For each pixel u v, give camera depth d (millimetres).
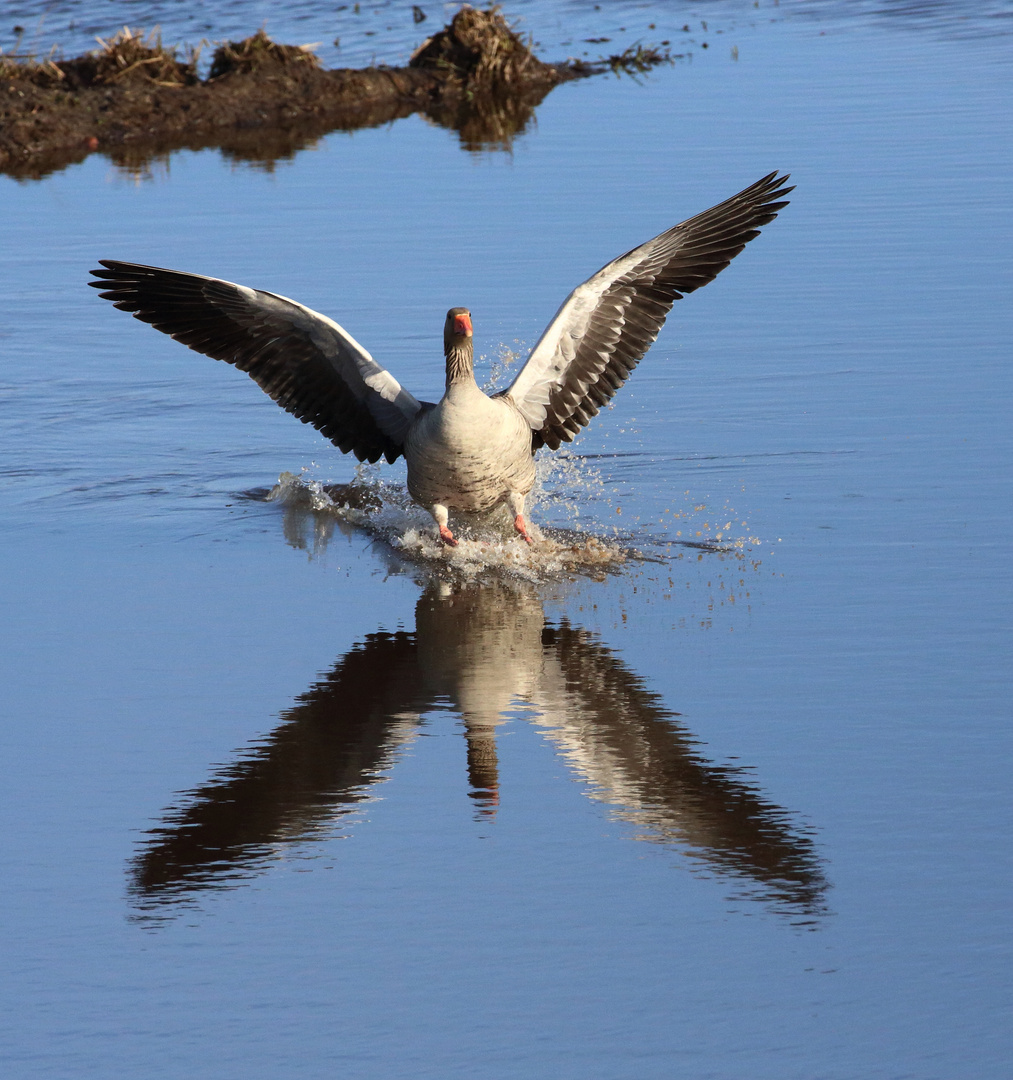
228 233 23391
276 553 13383
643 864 7996
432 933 7422
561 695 10227
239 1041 6680
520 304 19484
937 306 19000
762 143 27531
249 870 8055
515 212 23859
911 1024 6656
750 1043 6555
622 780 8969
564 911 7578
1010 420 15406
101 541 13609
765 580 12180
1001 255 20812
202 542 13641
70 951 7363
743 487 14273
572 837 8305
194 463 15750
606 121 30391
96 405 17438
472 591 12414
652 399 16688
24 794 8922
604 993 6918
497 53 35000
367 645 11242
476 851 8188
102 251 22844
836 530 13117
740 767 9062
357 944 7352
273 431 16750
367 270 21172
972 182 24453
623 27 41312
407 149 29234
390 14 43750
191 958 7281
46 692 10359
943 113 29172
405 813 8641
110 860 8188
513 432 13023
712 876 7859
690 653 10828
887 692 9992
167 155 30047
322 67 35875
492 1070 6434
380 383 13547
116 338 19750
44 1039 6727
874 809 8484
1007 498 13539
